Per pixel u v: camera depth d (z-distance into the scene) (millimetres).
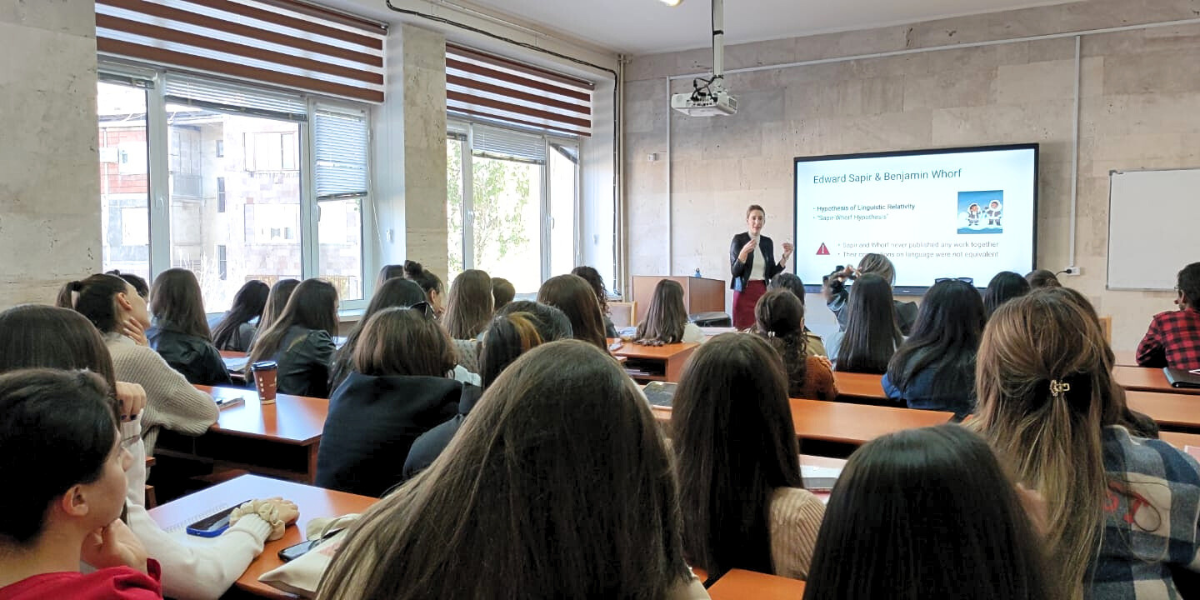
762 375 1314
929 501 649
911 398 2729
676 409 1360
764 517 1296
